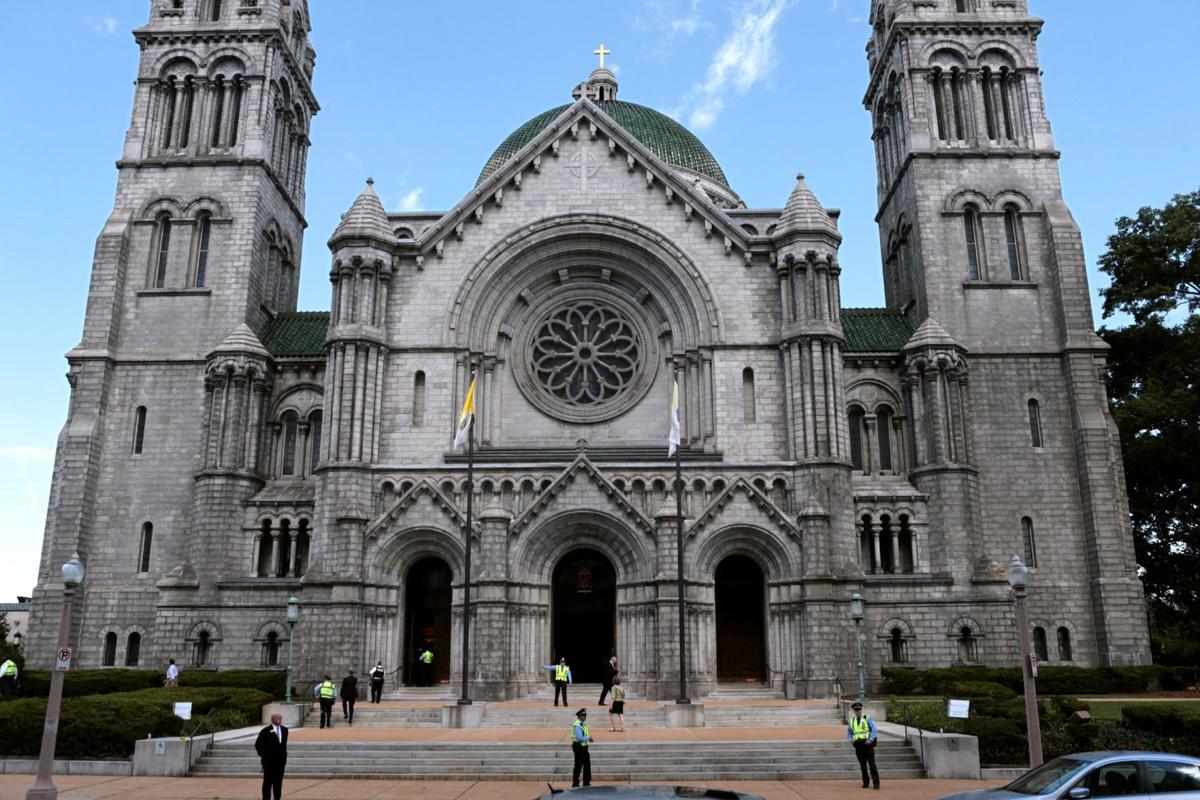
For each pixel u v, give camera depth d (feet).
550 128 191.01
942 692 149.48
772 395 176.55
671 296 185.68
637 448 179.01
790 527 162.30
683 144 243.81
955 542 181.27
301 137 245.45
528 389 185.37
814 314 174.60
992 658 174.50
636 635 160.56
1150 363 226.79
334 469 168.96
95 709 110.63
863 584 163.73
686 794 46.80
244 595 179.32
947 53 223.10
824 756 107.45
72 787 94.32
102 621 186.60
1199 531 217.36
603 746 108.06
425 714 136.15
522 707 136.87
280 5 229.04
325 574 164.14
